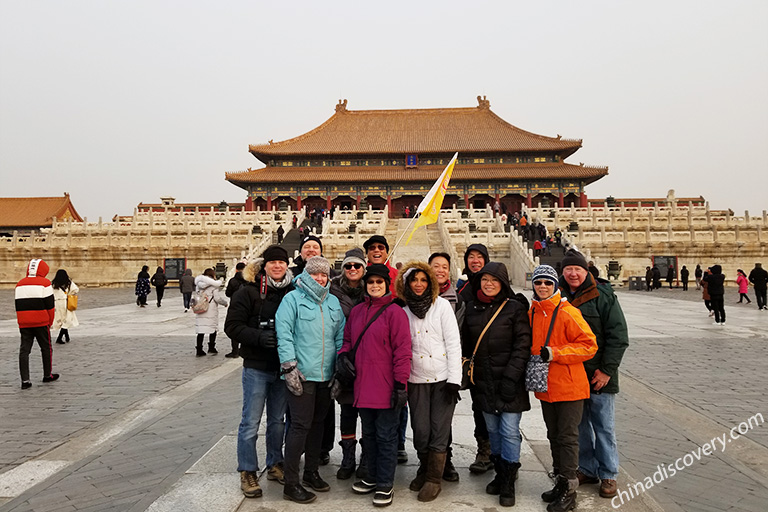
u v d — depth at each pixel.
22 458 7.22
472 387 6.28
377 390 5.87
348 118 105.69
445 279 7.15
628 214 55.62
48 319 11.60
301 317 6.14
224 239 51.91
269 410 6.64
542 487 6.25
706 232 48.81
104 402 10.13
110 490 6.10
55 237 53.69
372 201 95.81
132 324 22.72
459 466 6.97
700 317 23.98
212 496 5.93
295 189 91.00
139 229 53.19
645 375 12.33
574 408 5.79
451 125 102.25
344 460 6.68
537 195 92.56
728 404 9.92
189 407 9.68
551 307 5.97
